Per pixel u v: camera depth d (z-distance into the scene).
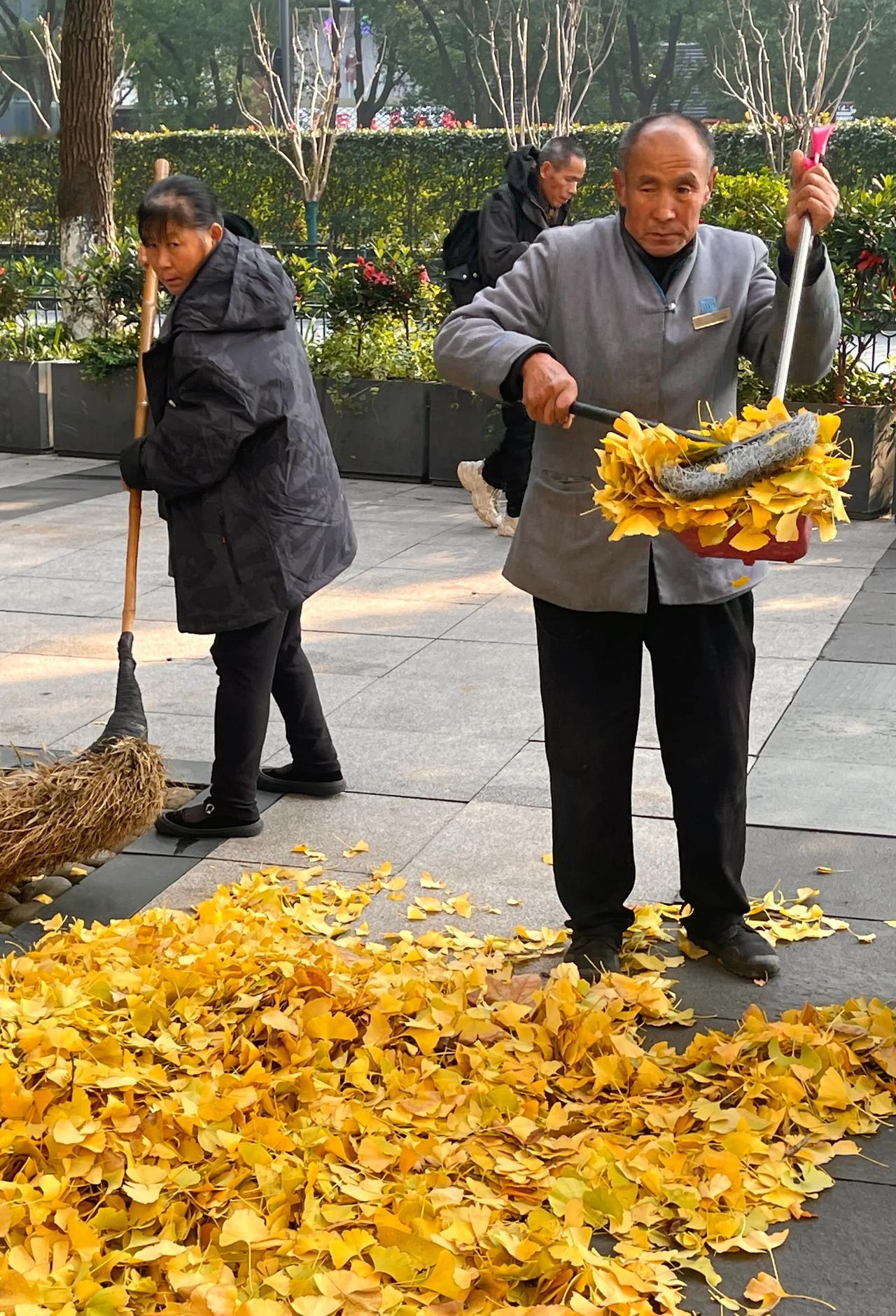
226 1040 3.11
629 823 3.65
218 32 38.34
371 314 10.87
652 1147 2.81
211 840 4.50
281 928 3.77
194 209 4.23
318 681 5.96
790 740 5.18
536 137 22.11
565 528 3.46
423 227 25.36
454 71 39.69
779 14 31.12
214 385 4.20
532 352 3.17
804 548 2.86
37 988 3.33
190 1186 2.68
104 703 5.70
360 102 41.03
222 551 4.30
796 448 2.74
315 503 4.42
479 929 3.89
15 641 6.57
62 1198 2.63
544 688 3.62
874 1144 2.95
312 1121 2.88
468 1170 2.78
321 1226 2.57
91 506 9.63
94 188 14.32
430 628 6.75
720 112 38.31
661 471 2.80
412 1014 3.27
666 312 3.32
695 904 3.70
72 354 12.00
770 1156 2.84
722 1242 2.64
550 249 3.40
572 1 22.66
